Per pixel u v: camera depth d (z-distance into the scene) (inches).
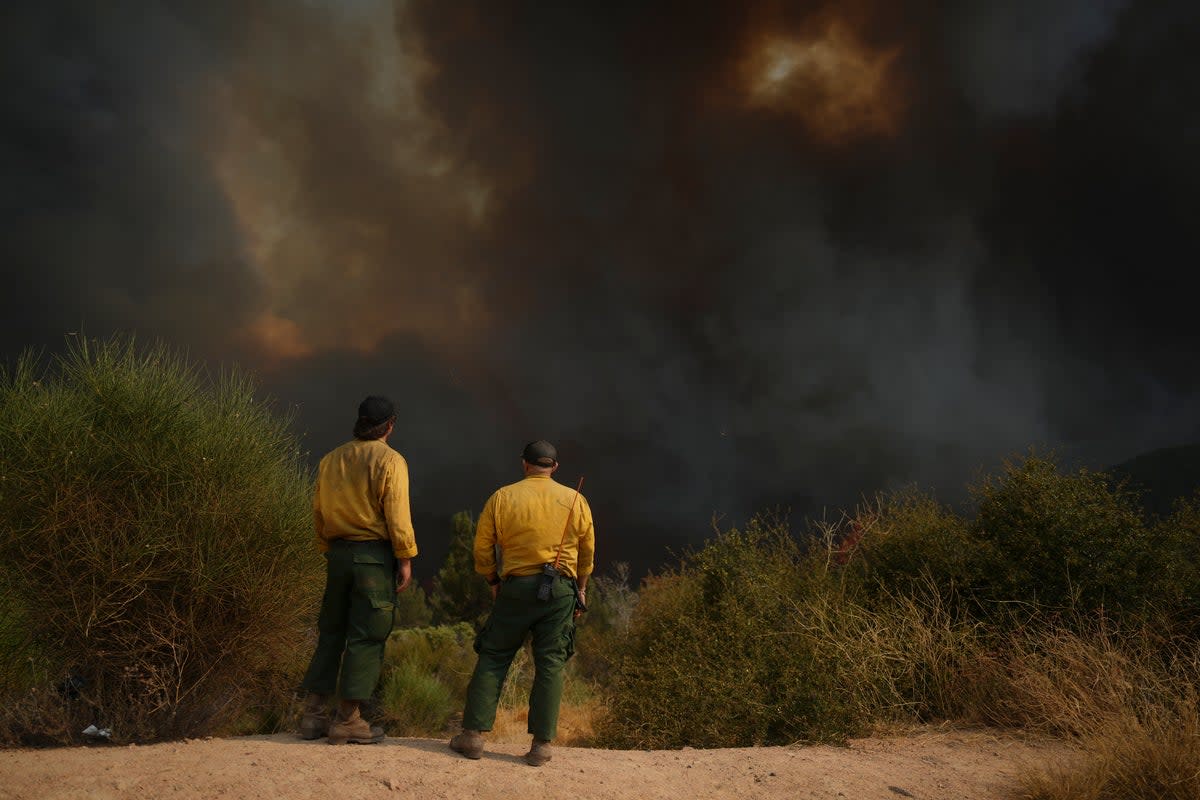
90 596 168.9
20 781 127.5
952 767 192.7
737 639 267.7
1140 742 177.3
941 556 300.7
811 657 257.3
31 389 182.7
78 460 174.2
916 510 331.0
